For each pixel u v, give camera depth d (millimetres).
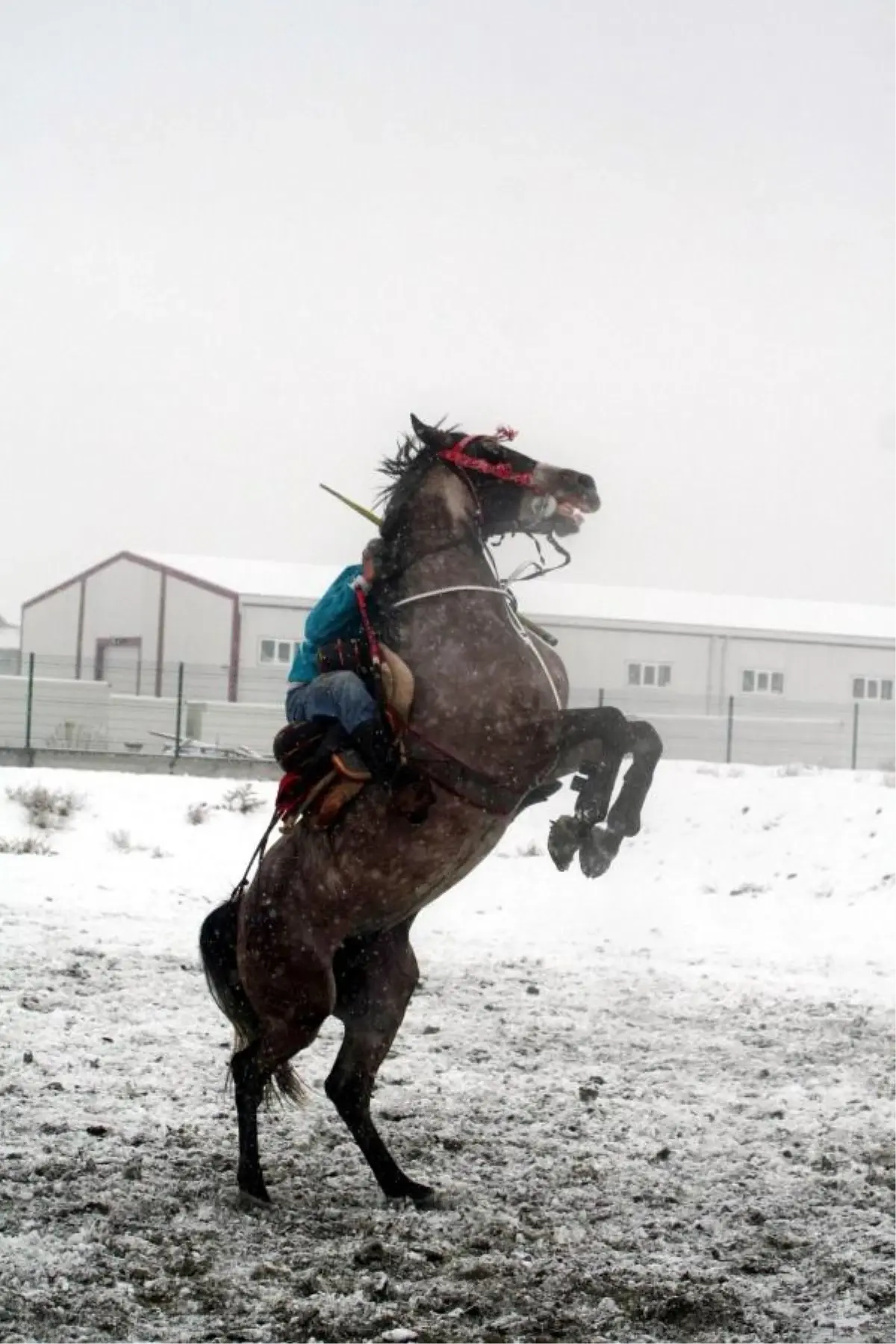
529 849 21750
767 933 16312
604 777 6871
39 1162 7312
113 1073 9211
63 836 22344
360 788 6777
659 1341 5461
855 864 19312
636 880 19953
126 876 18781
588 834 6910
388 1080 9406
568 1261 6266
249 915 7152
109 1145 7738
